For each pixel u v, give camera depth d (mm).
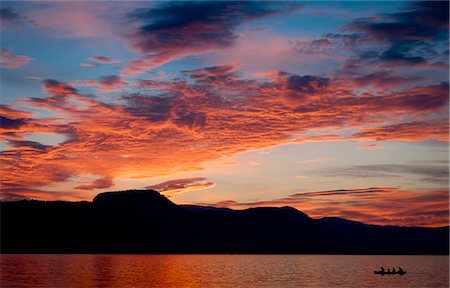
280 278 129375
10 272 135125
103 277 125312
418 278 131625
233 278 129125
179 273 145750
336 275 141000
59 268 155500
